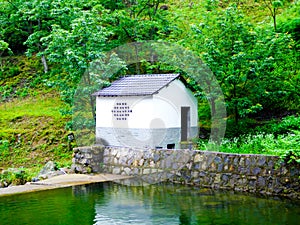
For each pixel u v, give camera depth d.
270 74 11.49
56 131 13.76
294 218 6.50
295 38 13.77
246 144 9.64
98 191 8.76
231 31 11.38
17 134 13.84
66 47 11.81
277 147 8.30
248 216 6.66
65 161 12.00
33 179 10.07
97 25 12.73
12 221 6.59
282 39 11.38
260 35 11.67
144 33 14.85
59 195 8.39
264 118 12.05
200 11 12.74
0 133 13.84
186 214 6.85
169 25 14.44
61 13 14.69
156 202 7.72
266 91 11.58
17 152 12.97
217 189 8.73
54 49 12.20
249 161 8.41
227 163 8.74
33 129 14.12
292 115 11.44
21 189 8.99
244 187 8.43
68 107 13.38
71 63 11.35
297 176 7.75
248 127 11.45
